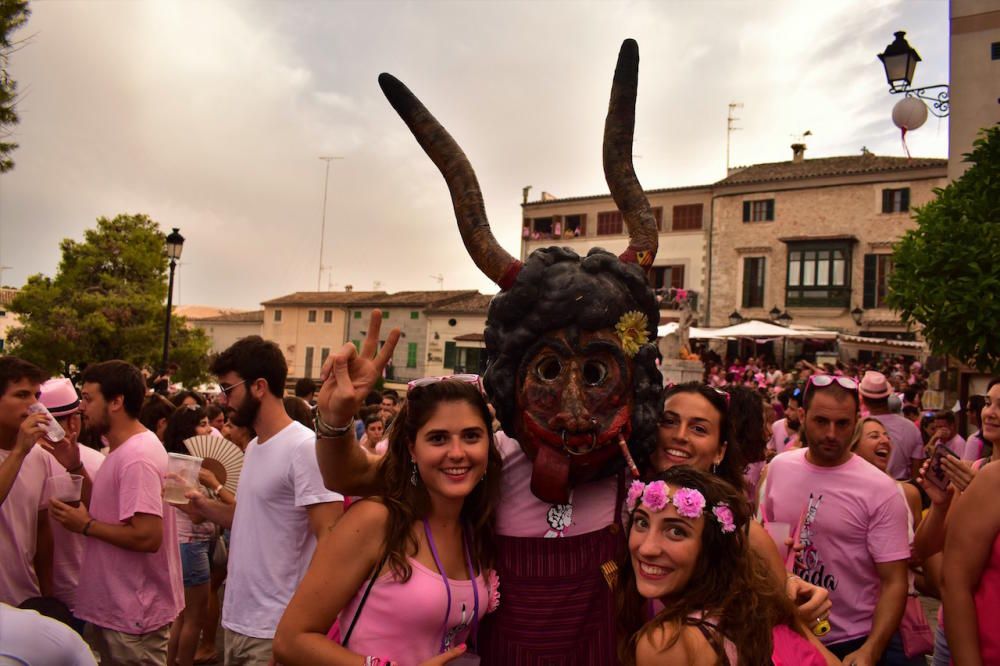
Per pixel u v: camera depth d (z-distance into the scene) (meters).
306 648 1.86
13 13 7.88
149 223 22.75
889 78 8.47
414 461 2.08
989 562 2.36
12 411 3.10
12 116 8.17
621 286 2.12
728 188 26.44
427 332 30.27
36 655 1.46
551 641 2.13
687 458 2.36
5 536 3.08
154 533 3.12
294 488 2.95
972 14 10.23
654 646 1.84
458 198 2.18
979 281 5.87
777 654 1.91
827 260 24.77
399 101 2.20
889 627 2.77
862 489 2.94
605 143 2.32
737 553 1.97
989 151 6.49
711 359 20.52
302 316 33.94
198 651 4.75
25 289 21.19
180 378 22.23
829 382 3.03
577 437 2.00
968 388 8.97
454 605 1.97
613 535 2.25
